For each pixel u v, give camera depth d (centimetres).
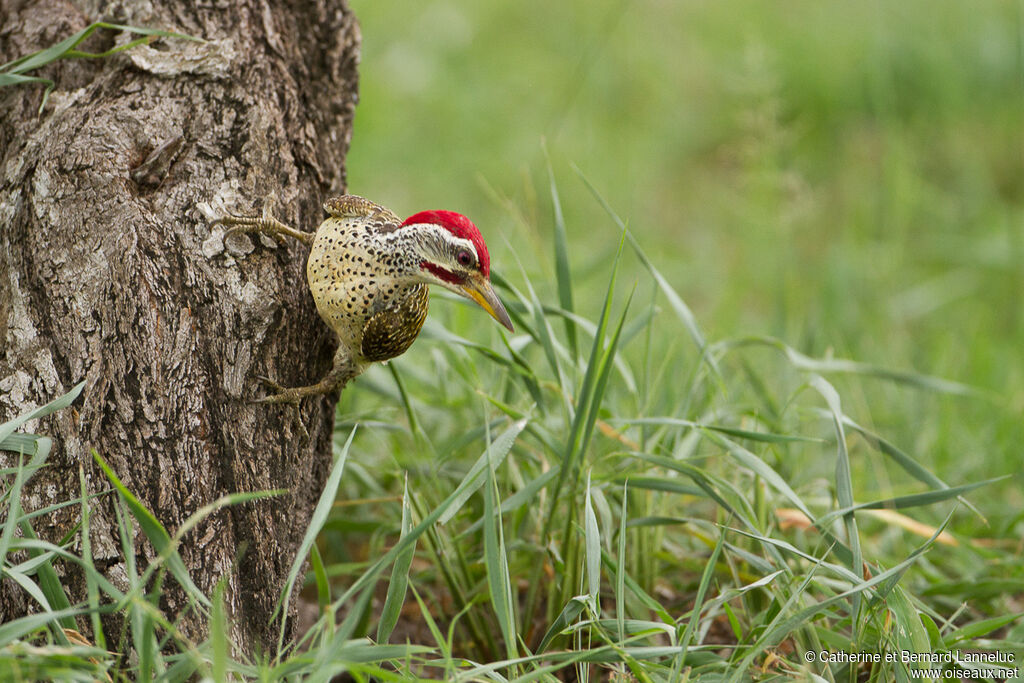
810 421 898
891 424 904
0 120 611
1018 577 692
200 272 539
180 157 571
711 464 768
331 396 605
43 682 424
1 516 500
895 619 513
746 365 809
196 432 520
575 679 624
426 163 1450
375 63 1644
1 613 501
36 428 514
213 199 564
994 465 869
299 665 445
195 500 512
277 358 552
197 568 502
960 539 708
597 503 597
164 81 593
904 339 1123
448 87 1598
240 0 632
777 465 734
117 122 569
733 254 1331
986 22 1597
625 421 644
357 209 536
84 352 519
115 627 488
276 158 596
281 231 553
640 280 1216
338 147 680
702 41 1720
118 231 531
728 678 496
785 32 1664
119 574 492
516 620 604
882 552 749
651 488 605
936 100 1554
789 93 1566
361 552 793
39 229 547
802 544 683
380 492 728
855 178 1453
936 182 1461
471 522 699
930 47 1574
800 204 1198
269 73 621
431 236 523
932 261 1330
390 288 525
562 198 1390
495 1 1833
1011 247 1277
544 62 1686
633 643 537
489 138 1502
